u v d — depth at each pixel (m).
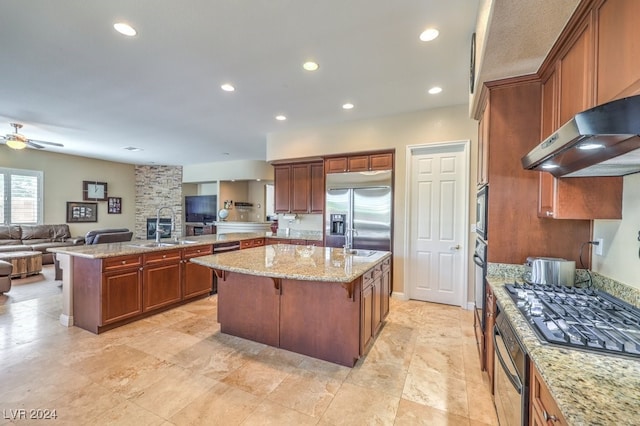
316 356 2.58
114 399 2.01
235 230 8.03
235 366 2.44
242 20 2.20
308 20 2.20
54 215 7.47
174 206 9.28
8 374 2.29
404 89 3.43
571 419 0.75
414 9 2.07
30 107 4.03
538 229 2.16
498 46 1.83
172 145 6.45
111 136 5.65
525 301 1.62
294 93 3.56
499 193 2.25
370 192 4.50
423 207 4.22
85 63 2.84
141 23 2.23
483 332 2.35
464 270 3.92
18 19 2.17
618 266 1.71
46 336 2.97
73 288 3.24
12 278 5.28
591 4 1.41
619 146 1.09
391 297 4.35
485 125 2.46
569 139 1.03
